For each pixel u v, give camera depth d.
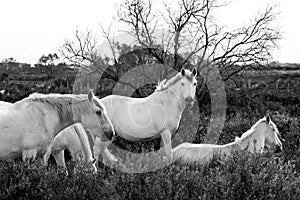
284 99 22.89
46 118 6.91
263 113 16.78
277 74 34.28
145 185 5.98
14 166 6.11
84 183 5.93
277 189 5.95
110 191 5.78
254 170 6.34
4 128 6.77
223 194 5.75
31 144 6.84
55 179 5.94
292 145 10.52
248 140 8.74
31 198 5.72
